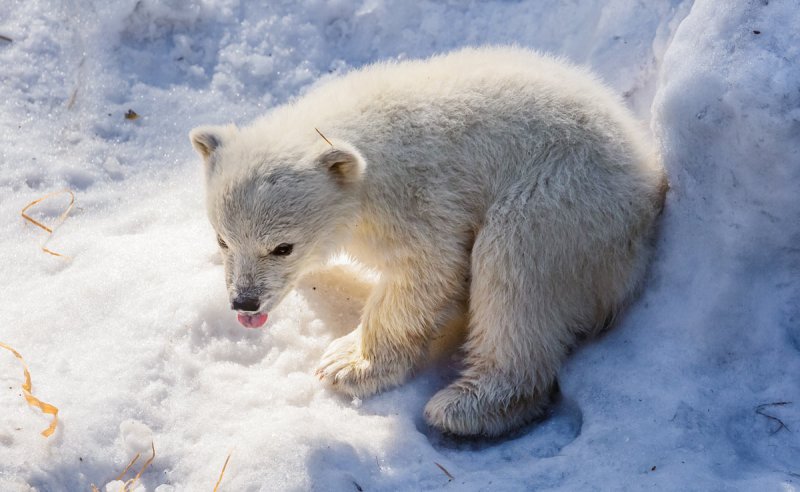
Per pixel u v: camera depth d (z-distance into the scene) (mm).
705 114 8641
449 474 8352
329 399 9656
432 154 9352
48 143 12438
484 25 13203
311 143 9219
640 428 8320
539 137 9398
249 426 8805
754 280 8711
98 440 8531
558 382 9602
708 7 8828
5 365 9320
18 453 8203
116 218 11695
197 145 9586
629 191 9305
